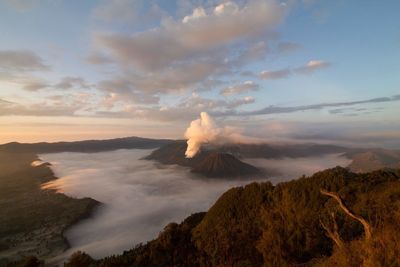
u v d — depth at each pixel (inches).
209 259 1058.7
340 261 411.2
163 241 1723.7
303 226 764.6
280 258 688.4
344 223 692.1
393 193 952.3
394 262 321.4
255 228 1078.4
